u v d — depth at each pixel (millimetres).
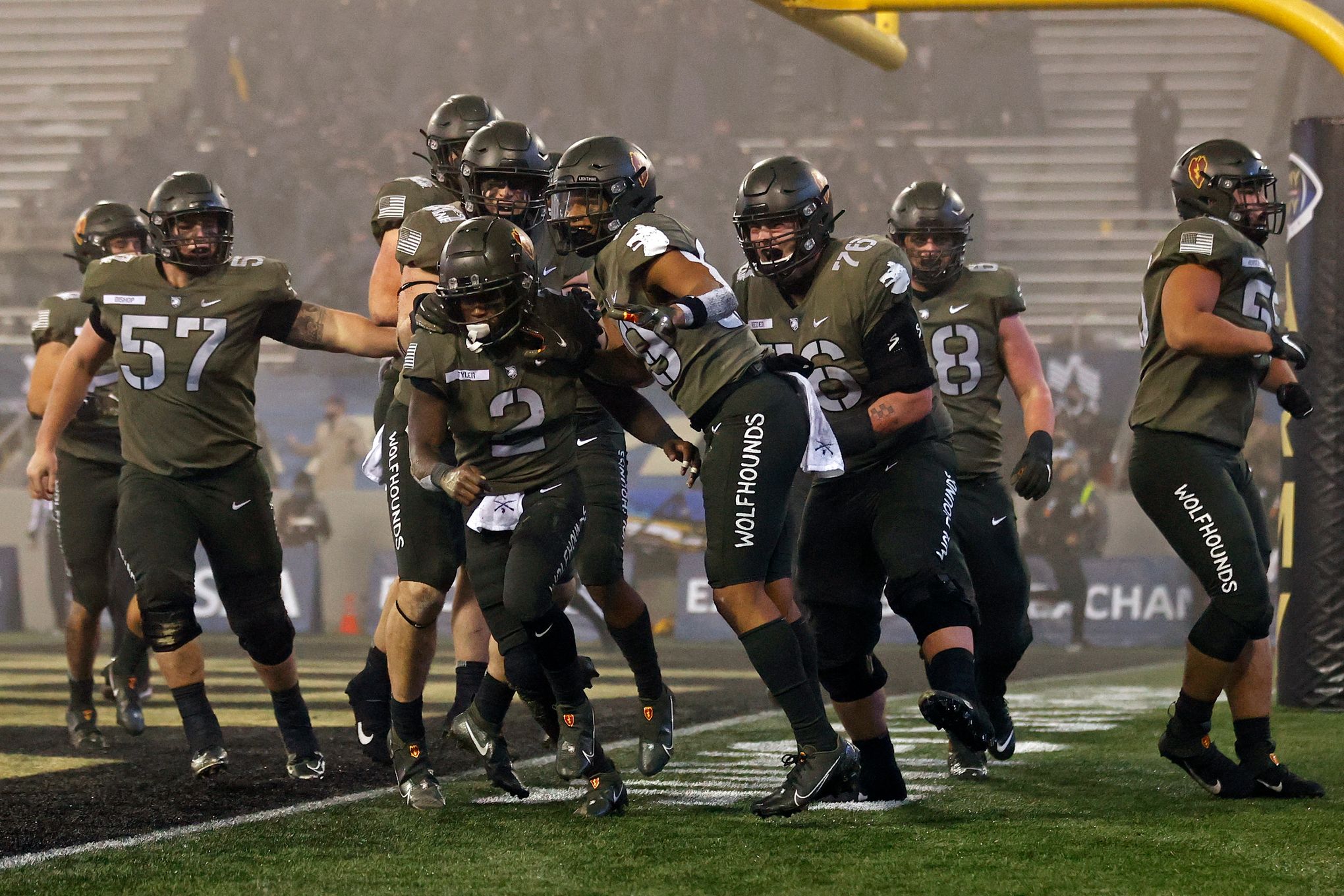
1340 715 19891
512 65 53844
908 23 54031
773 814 11664
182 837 11391
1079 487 38500
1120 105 54562
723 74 53094
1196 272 12594
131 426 13922
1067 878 9812
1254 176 13141
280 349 45688
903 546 12023
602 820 11898
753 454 11180
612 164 12586
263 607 14234
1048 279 50812
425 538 12789
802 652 13211
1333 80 51156
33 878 10023
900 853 10594
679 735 18109
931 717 11695
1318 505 20656
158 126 53438
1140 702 22594
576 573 13578
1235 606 12422
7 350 41406
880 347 11961
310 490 40656
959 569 13461
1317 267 20875
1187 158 13461
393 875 10016
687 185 50469
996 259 51719
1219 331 12312
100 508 17641
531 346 11562
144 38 60625
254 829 11672
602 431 14102
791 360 11531
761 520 11195
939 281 15680
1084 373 39312
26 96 59500
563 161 12695
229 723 19359
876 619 12633
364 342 14297
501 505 11750
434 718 19844
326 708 21500
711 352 11289
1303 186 21188
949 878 9805
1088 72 55156
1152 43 55094
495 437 11711
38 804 13047
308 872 10117
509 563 11555
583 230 12680
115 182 53188
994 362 15656
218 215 13906
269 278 14125
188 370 13773
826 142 53000
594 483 13773
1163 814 12141
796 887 9586
